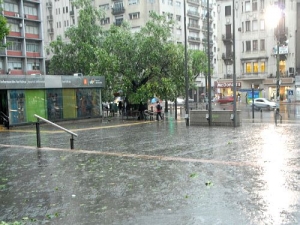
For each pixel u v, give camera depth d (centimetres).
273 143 1217
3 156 1053
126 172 779
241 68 5697
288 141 1265
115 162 902
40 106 2325
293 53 5325
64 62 3850
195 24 7456
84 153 1059
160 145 1214
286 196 570
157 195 598
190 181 685
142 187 652
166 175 740
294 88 5275
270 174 727
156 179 708
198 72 5038
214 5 8138
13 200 596
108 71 2761
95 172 788
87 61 3653
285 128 1802
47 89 2369
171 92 2617
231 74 5791
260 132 1611
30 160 968
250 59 5575
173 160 909
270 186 632
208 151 1059
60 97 2461
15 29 5909
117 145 1241
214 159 919
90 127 2088
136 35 2811
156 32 2703
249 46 5581
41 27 6331
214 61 8038
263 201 548
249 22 5544
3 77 2066
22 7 5956
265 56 5419
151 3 6438
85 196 607
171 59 2692
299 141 1262
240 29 5606
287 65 5372
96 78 2664
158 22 2834
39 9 6294
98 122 2533
